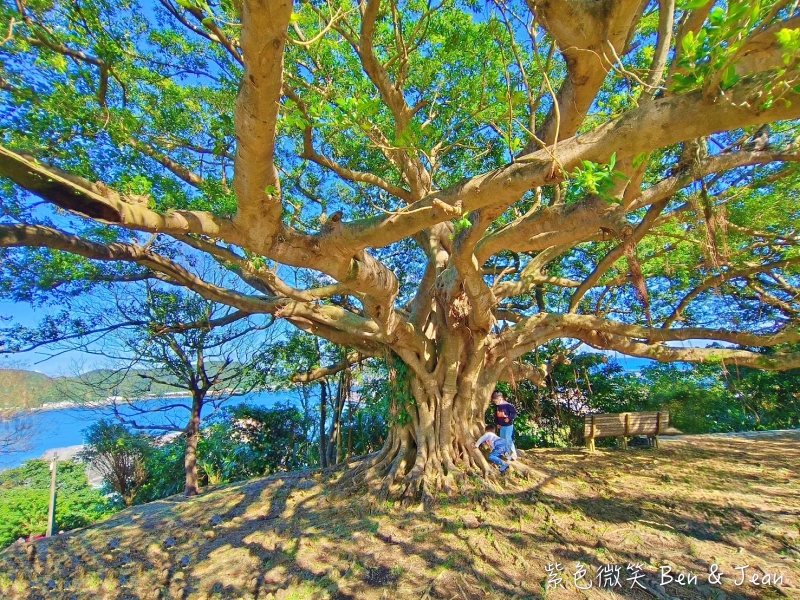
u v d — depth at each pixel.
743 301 8.33
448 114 6.98
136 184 3.90
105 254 4.39
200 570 4.55
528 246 4.56
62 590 4.44
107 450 11.81
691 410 11.65
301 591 3.88
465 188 2.83
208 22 4.44
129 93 5.84
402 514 5.36
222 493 7.26
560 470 6.67
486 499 5.48
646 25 5.62
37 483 14.12
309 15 5.12
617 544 4.25
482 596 3.54
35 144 4.28
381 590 3.75
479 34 6.14
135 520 6.42
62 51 4.53
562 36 2.94
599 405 10.96
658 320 8.85
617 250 5.54
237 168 2.55
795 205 6.02
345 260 3.62
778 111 2.01
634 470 6.70
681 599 3.33
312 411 12.38
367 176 6.48
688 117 2.19
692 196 4.00
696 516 4.84
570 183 2.68
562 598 3.43
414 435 6.71
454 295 6.22
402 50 5.29
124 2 5.80
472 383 6.73
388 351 7.23
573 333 7.26
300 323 7.06
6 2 4.07
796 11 2.61
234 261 5.07
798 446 8.37
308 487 6.69
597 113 5.66
